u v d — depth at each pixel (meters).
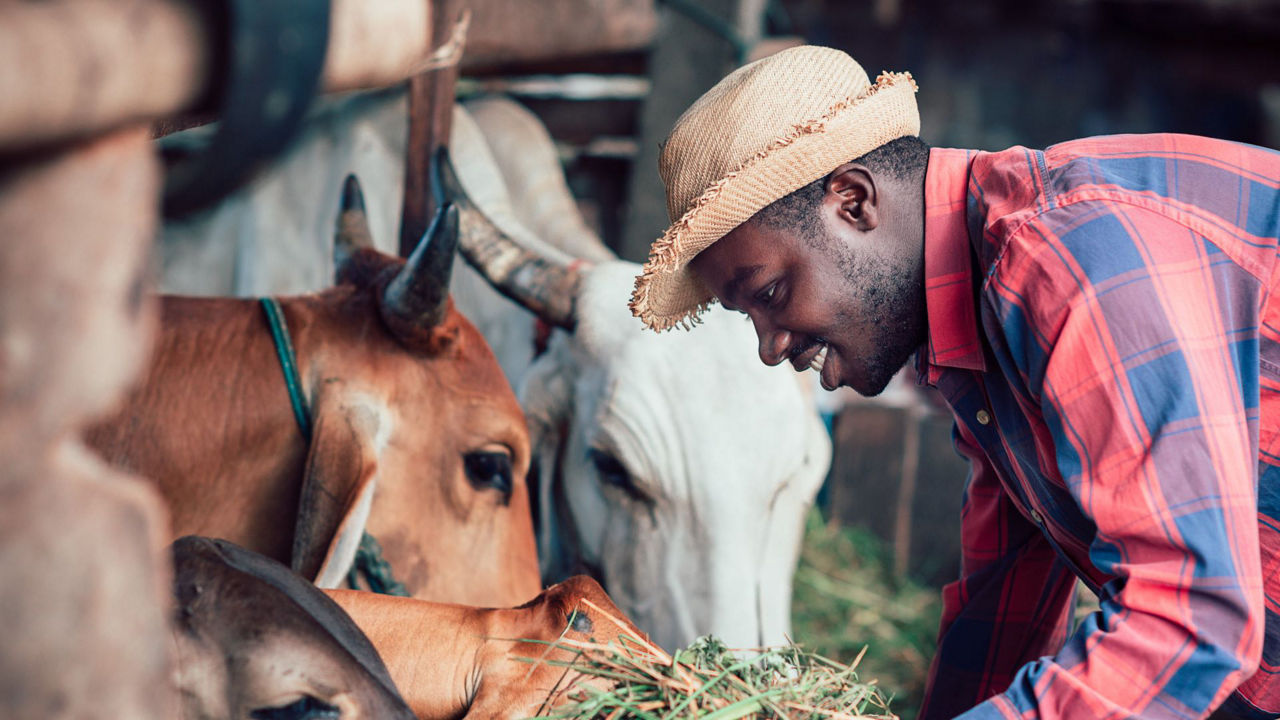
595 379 2.63
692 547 2.56
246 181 0.89
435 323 2.06
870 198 1.57
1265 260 1.44
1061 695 1.27
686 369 2.58
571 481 2.73
